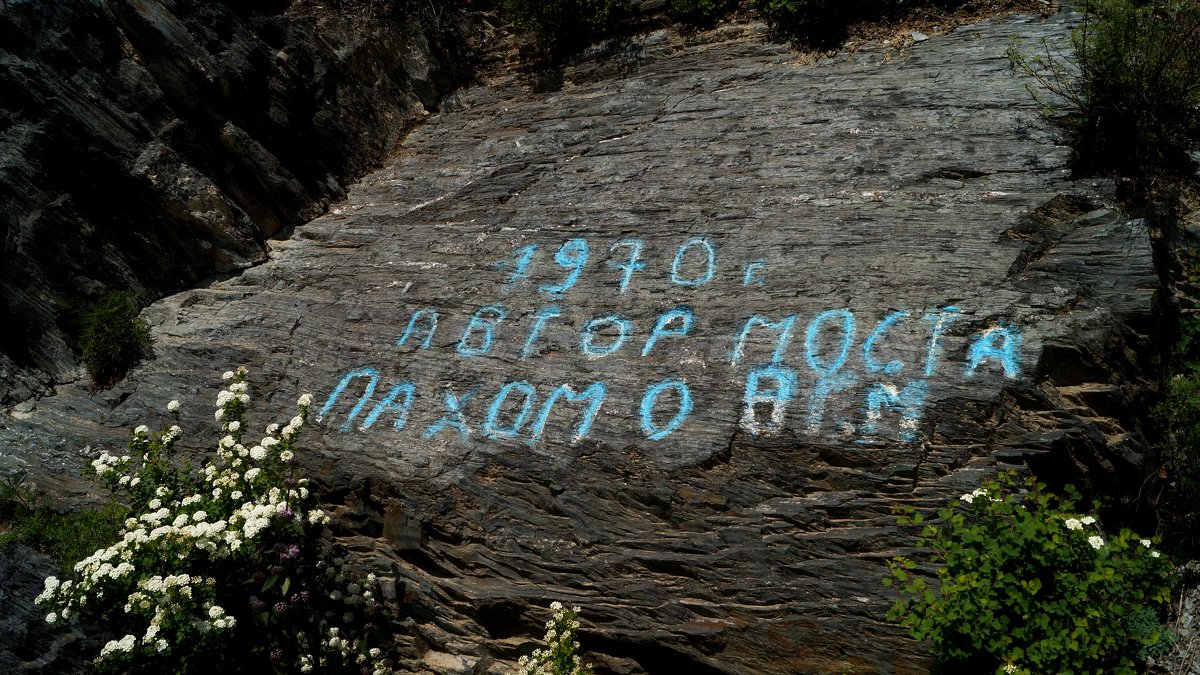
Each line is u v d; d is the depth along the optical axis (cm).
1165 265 563
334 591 541
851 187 631
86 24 745
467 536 546
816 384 515
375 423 601
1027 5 743
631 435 535
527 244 689
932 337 512
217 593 503
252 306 705
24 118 691
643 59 880
